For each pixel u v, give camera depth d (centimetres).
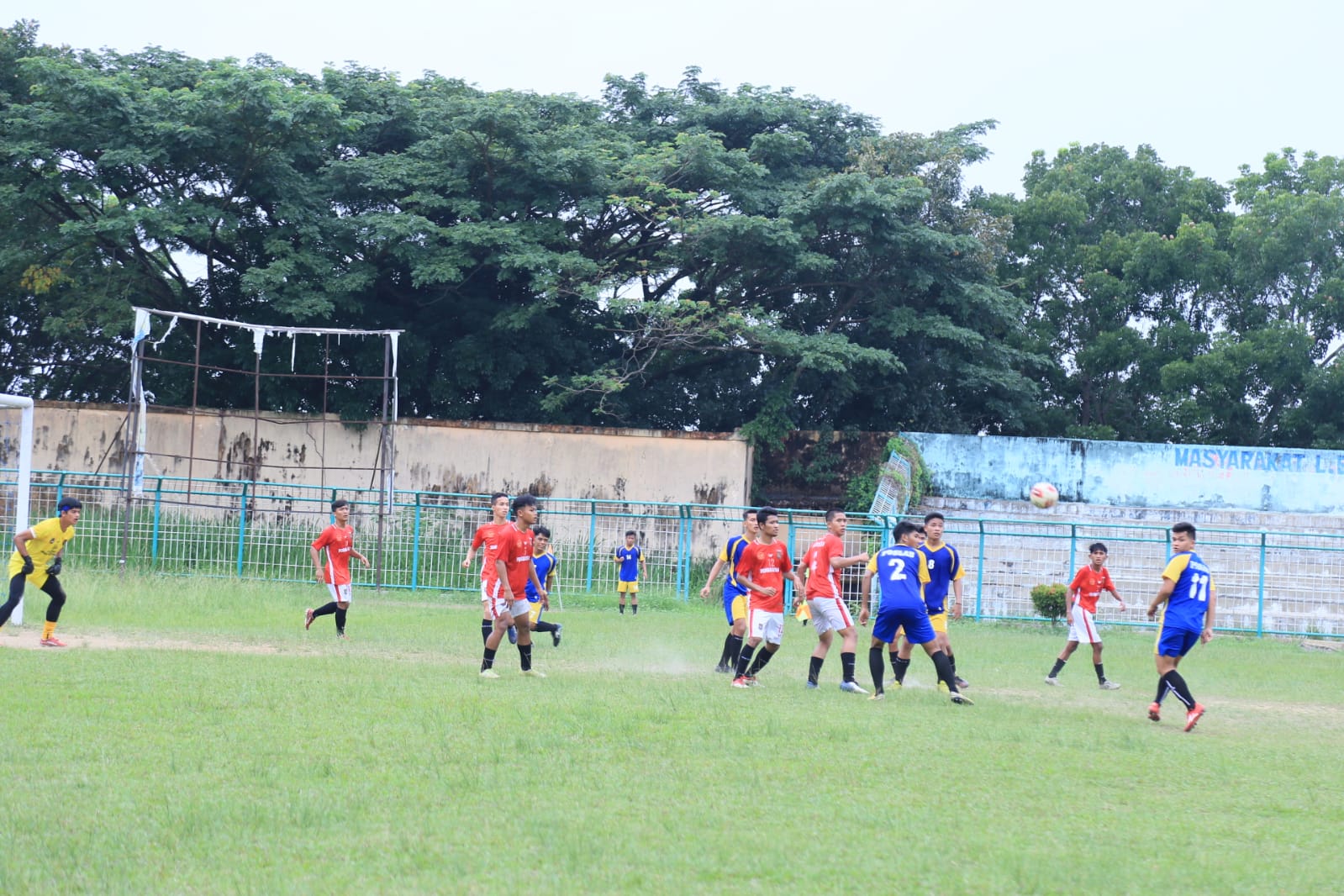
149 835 832
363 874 764
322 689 1477
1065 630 3506
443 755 1104
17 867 759
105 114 4041
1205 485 4547
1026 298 5856
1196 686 2111
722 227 4397
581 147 4384
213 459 3997
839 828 893
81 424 4275
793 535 3559
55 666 1619
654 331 4591
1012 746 1254
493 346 4744
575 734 1227
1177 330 5528
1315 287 5559
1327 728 1596
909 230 4581
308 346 4625
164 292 4541
